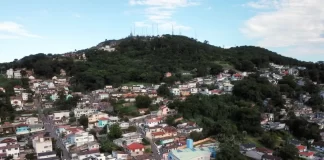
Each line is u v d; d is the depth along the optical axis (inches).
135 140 4916.3
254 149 4948.3
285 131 6190.9
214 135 5393.7
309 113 7194.9
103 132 5378.9
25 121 5816.9
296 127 6200.8
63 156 4357.8
